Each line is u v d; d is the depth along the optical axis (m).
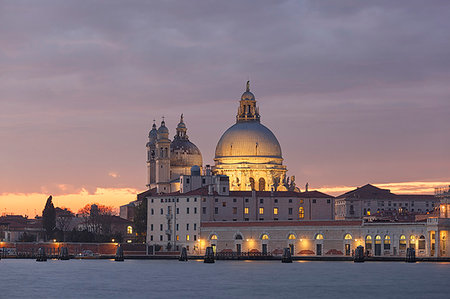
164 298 188.12
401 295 193.00
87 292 198.75
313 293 196.12
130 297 189.88
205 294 194.50
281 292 197.88
